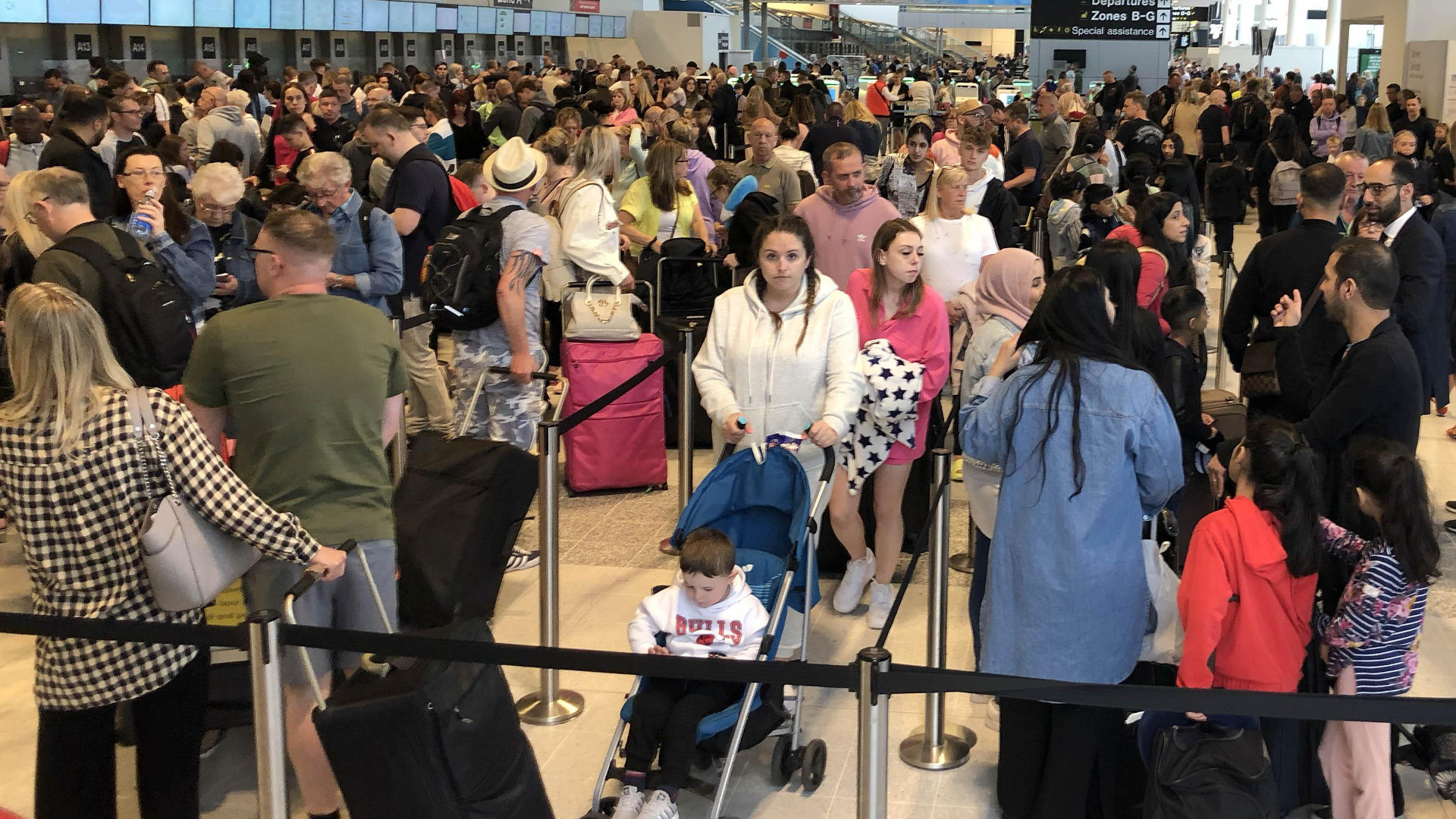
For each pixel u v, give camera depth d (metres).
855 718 4.34
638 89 17.80
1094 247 3.81
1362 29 47.00
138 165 5.49
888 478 4.85
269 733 3.04
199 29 22.58
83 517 3.12
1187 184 8.86
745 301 4.58
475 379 5.81
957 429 3.92
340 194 5.70
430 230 6.70
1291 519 3.39
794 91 18.95
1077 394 3.34
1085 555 3.38
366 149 9.11
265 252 3.52
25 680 4.64
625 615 5.11
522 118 13.02
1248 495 3.49
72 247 4.55
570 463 6.54
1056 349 3.43
